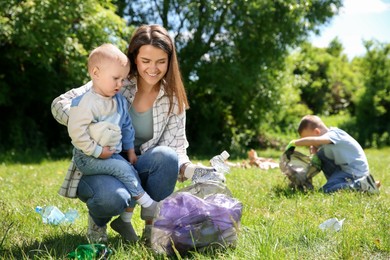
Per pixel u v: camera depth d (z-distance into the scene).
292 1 18.91
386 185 6.46
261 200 4.96
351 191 5.25
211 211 3.11
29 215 4.19
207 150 20.25
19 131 15.87
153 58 3.42
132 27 16.89
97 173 3.30
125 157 3.60
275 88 20.95
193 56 19.50
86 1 14.38
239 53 19.75
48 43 14.03
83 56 14.66
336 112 34.97
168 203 3.15
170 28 19.77
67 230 3.74
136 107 3.65
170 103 3.66
